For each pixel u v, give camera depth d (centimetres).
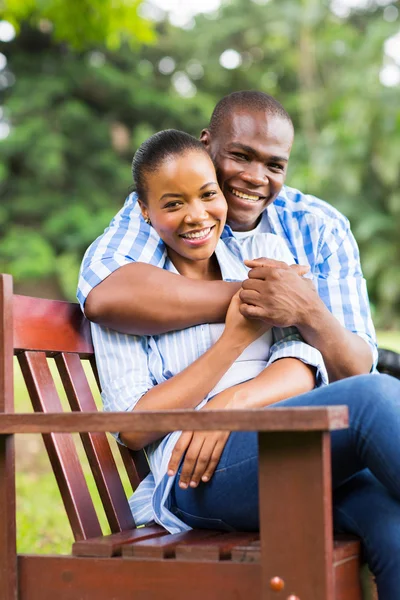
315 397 212
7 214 2169
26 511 480
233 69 2500
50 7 740
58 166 2122
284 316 246
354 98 1981
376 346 296
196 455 229
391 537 206
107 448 258
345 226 318
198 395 243
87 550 210
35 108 2209
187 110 2386
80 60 2281
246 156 284
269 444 190
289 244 304
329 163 1966
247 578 193
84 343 266
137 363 256
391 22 2192
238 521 229
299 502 186
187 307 251
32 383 242
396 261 1981
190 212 252
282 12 2311
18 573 215
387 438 201
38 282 2127
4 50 2300
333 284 292
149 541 215
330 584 184
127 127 2388
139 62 2411
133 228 274
